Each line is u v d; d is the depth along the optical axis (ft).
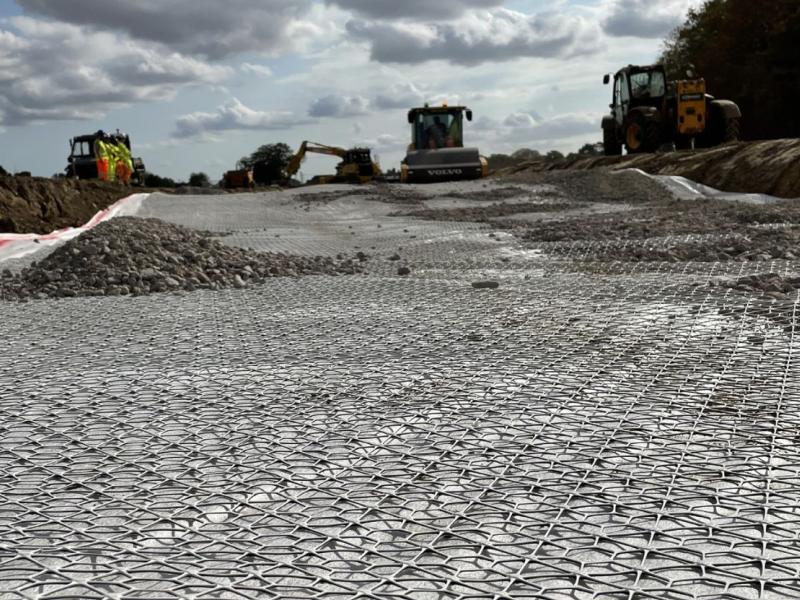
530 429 9.14
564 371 11.62
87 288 21.13
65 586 5.73
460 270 24.17
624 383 10.92
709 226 30.99
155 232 26.43
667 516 6.74
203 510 7.14
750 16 100.27
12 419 9.96
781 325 14.05
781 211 34.27
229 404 10.39
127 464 8.33
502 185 60.49
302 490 7.59
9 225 43.29
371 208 51.52
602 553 6.15
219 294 20.39
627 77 70.03
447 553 6.23
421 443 8.82
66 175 85.51
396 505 7.17
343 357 12.86
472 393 10.65
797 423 9.04
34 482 7.92
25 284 21.93
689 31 118.52
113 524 6.89
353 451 8.62
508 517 6.84
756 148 52.95
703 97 65.62
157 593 5.63
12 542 6.54
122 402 10.58
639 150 69.26
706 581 5.67
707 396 10.19
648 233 30.42
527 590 5.63
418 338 14.16
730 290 17.49
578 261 24.80
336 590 5.66
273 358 12.89
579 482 7.52
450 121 74.64
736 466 7.84
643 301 16.98
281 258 26.76
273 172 168.96
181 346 13.94
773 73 94.73
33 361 13.00
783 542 6.21
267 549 6.33
